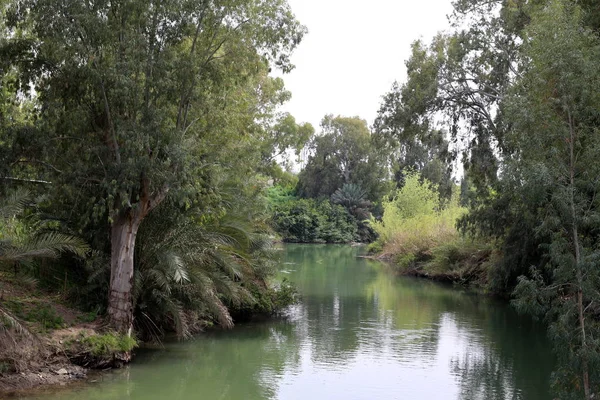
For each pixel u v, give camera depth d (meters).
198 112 14.01
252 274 18.98
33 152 12.47
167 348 14.58
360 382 12.09
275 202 72.19
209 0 13.29
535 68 10.07
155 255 14.41
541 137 9.18
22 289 13.60
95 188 13.05
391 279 31.84
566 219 8.77
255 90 28.16
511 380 12.39
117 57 12.50
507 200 22.33
